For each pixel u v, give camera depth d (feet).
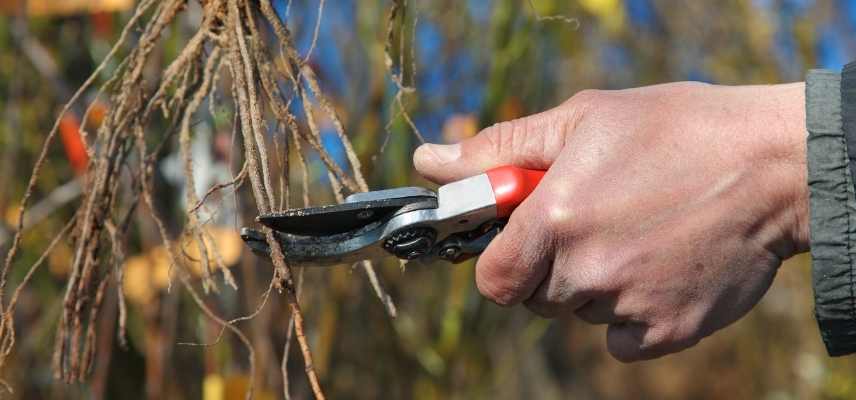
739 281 3.33
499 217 3.34
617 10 6.60
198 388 5.62
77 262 3.26
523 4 5.93
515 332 7.30
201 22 3.24
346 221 3.12
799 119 3.23
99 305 3.32
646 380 17.48
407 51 5.82
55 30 6.02
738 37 9.94
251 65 3.01
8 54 5.88
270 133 4.69
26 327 5.86
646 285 3.30
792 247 3.35
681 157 3.26
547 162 3.46
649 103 3.36
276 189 5.06
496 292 3.42
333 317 5.80
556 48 6.33
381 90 5.70
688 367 17.43
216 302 4.99
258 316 5.08
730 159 3.24
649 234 3.26
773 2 9.39
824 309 3.23
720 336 16.81
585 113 3.42
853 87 3.14
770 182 3.23
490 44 6.35
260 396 4.99
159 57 4.50
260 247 2.99
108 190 3.29
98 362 5.41
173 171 5.23
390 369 6.49
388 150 5.82
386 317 6.44
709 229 3.25
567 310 3.46
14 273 5.82
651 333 3.37
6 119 5.82
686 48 10.66
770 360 13.03
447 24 6.70
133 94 3.27
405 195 3.20
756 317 13.14
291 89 3.33
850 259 3.14
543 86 6.51
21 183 5.93
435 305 6.74
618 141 3.29
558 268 3.35
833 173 3.12
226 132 4.73
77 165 4.82
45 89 6.03
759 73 9.47
